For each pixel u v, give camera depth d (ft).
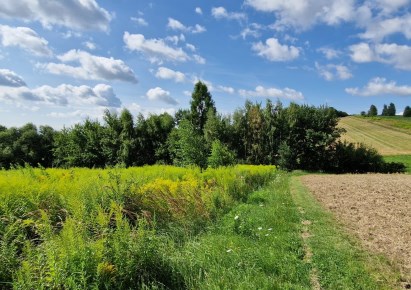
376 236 27.91
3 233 18.42
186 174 48.11
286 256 22.24
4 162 176.65
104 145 140.56
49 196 25.25
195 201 31.24
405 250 24.11
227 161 78.02
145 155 143.95
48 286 14.44
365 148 144.87
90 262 15.43
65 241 15.52
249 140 141.38
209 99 158.20
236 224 28.09
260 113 139.74
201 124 156.66
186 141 84.53
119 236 17.72
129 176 33.96
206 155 85.20
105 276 15.51
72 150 144.56
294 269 20.15
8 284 15.30
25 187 26.00
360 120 325.21
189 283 17.56
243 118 142.41
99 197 25.49
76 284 14.44
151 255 17.97
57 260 15.10
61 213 23.52
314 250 23.95
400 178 94.17
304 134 142.82
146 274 17.04
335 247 24.77
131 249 17.34
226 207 35.94
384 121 307.99
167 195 30.12
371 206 42.42
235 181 48.01
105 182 29.19
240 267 19.94
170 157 138.62
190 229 26.73
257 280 18.11
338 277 19.39
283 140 140.46
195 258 20.43
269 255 21.94
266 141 140.46
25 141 182.80
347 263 21.42
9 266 15.83
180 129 86.84
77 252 15.35
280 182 69.77
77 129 144.15
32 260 15.46
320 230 29.71
